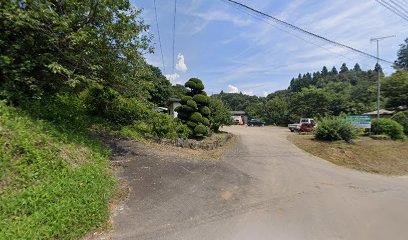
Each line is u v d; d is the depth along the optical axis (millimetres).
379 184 7117
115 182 5266
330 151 12422
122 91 9023
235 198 5207
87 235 3291
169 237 3449
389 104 22734
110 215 3959
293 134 22672
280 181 6770
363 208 4934
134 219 3910
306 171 8227
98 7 6578
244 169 7922
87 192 4078
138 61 7977
